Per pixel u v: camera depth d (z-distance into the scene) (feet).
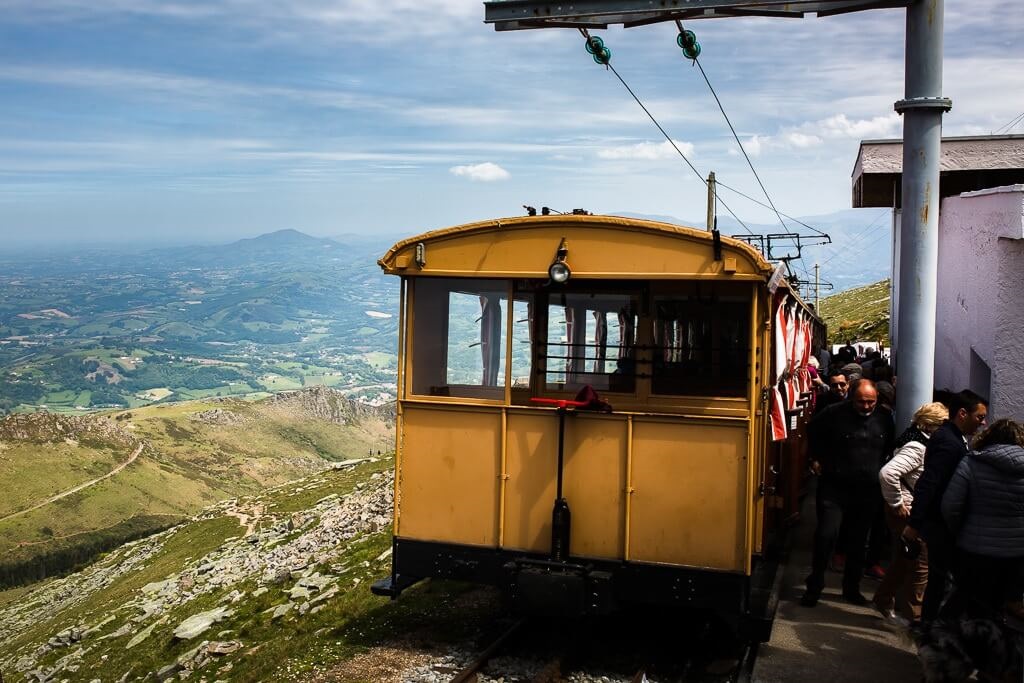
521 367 29.84
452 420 30.35
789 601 32.22
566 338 29.55
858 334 192.13
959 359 43.91
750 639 26.76
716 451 27.32
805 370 43.04
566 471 28.81
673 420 27.71
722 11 29.58
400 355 31.17
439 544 30.45
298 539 87.86
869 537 35.06
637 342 28.63
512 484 29.55
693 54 32.76
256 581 70.38
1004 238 32.35
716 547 27.22
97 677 59.82
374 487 103.86
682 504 27.61
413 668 30.86
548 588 27.91
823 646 27.78
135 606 89.10
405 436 31.04
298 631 45.09
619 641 31.55
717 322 27.71
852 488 30.60
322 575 59.26
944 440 23.48
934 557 23.38
